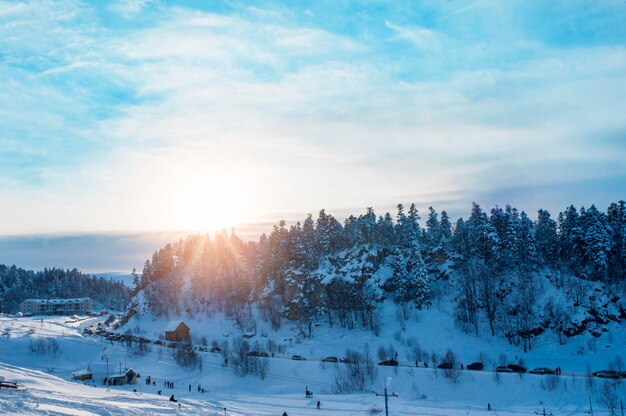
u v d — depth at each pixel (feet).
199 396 323.57
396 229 580.71
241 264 632.38
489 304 443.73
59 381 300.61
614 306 405.59
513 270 473.26
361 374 337.93
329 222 599.16
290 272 550.36
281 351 447.01
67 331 600.39
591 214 440.86
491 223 507.30
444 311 463.83
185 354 417.90
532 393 286.46
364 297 483.10
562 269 461.37
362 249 553.64
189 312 627.87
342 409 275.59
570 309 409.49
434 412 264.11
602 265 419.33
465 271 492.54
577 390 282.36
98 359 449.06
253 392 347.97
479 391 298.15
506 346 399.85
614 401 264.52
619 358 333.42
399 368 341.62
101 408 192.24
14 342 466.70
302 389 342.44
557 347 386.73
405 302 490.08
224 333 541.75
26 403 173.68
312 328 497.46
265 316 540.52
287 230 602.03
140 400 255.50
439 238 561.84
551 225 499.51
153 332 595.88
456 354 385.29
